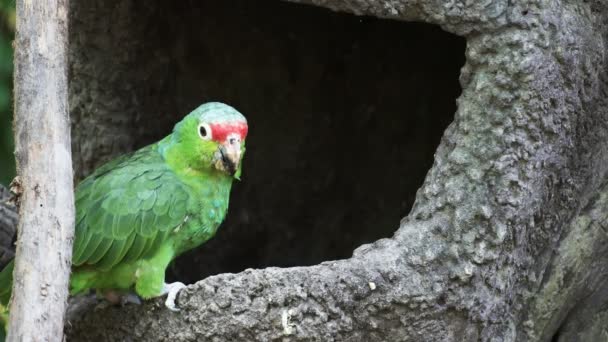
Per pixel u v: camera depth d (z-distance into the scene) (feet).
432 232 16.60
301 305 15.81
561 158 17.20
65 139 14.62
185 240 17.70
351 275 16.03
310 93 23.59
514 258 16.94
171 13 21.71
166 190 17.26
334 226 24.09
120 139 21.59
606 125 18.10
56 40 15.01
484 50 16.75
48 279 13.67
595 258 17.93
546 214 17.46
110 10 20.93
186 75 22.35
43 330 13.38
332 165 23.98
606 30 17.95
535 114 16.55
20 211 14.19
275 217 24.02
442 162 17.02
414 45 22.98
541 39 16.61
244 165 23.67
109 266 17.01
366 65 23.52
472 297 16.49
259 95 23.35
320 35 23.21
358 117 23.80
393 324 16.22
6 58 26.53
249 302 15.89
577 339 18.19
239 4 22.47
